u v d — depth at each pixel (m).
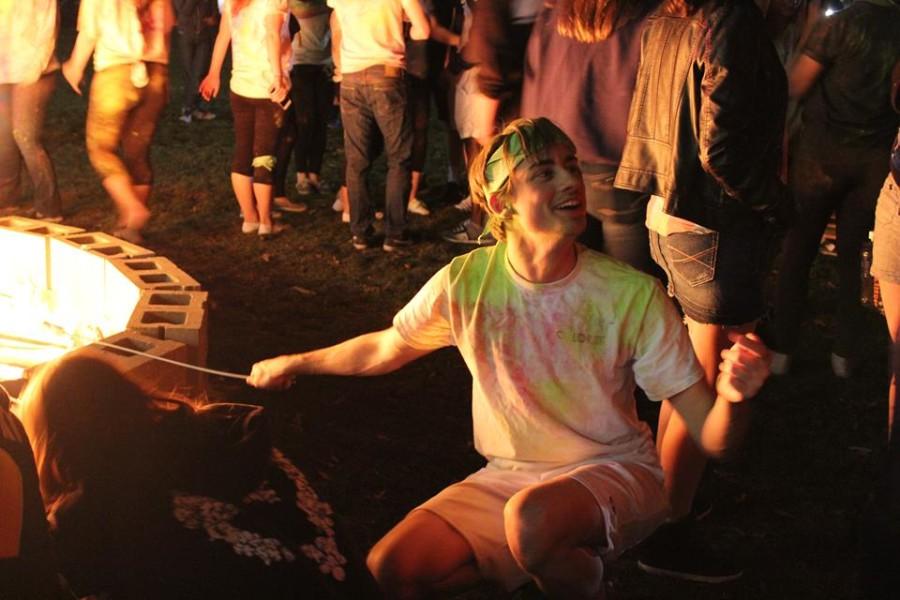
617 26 3.95
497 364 2.98
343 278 7.16
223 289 6.89
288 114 8.32
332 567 2.29
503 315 2.95
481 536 2.98
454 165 8.91
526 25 4.77
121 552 2.20
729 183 3.66
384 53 7.21
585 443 2.99
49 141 10.48
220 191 9.05
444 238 7.96
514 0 4.75
